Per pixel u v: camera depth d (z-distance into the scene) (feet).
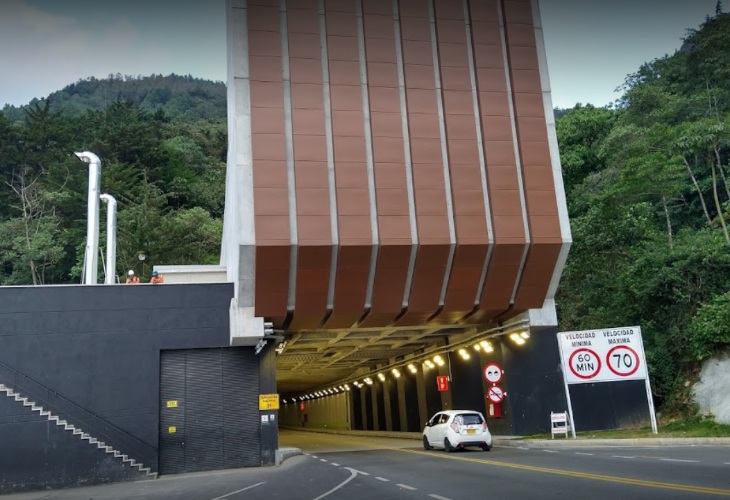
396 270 84.43
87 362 78.13
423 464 64.13
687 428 81.35
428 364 131.23
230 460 80.84
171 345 81.46
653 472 42.93
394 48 87.92
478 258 86.43
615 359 84.94
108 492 61.62
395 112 85.87
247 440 82.02
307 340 108.58
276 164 80.38
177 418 80.48
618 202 123.24
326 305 85.05
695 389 89.71
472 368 109.70
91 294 80.33
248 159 80.64
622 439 75.25
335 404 233.55
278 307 82.43
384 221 82.02
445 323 99.50
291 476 63.05
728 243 101.04
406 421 146.20
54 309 78.74
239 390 83.51
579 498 33.27
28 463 72.64
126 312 80.94
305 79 83.71
